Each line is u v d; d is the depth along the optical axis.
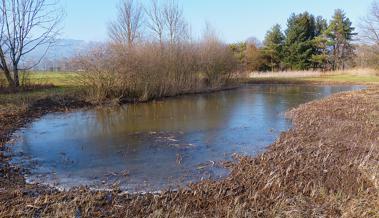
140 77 17.44
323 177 5.55
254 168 6.23
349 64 45.78
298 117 11.50
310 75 39.16
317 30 48.94
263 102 16.77
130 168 6.54
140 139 8.95
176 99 18.28
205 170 6.34
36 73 22.84
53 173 6.27
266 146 8.04
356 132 8.64
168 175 6.09
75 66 15.73
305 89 24.36
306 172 5.80
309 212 4.36
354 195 4.79
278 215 4.29
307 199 4.76
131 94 17.19
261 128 10.20
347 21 46.84
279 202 4.65
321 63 46.62
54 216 4.33
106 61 15.89
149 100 17.61
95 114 13.11
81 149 8.00
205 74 24.44
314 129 9.30
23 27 18.47
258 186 5.33
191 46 22.72
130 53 16.89
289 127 10.21
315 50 47.59
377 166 5.70
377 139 7.86
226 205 4.66
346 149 7.13
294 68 46.53
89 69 15.65
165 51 19.77
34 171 6.39
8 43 17.66
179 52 20.94
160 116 12.65
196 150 7.79
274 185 5.28
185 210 4.54
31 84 18.89
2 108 12.43
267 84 29.58
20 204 4.75
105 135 9.47
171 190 5.32
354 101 14.34
